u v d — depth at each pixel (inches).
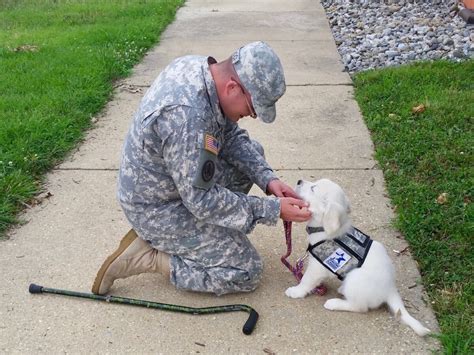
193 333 66.9
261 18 204.1
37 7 237.0
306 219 67.5
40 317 69.5
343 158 105.3
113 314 69.9
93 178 100.7
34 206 92.4
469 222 82.2
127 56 159.0
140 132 63.5
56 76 143.2
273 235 84.0
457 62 142.6
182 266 71.1
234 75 61.4
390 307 67.1
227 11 215.8
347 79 142.8
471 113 114.1
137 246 70.8
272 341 65.5
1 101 127.8
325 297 72.1
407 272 75.3
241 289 72.3
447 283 72.6
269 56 60.8
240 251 70.1
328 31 185.5
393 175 97.0
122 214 89.9
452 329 65.1
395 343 64.7
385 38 169.2
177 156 61.9
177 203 68.3
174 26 196.4
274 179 74.4
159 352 64.4
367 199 92.0
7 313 70.2
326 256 67.9
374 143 110.0
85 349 65.0
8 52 166.4
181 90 61.9
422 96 124.0
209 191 64.0
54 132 113.5
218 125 64.4
